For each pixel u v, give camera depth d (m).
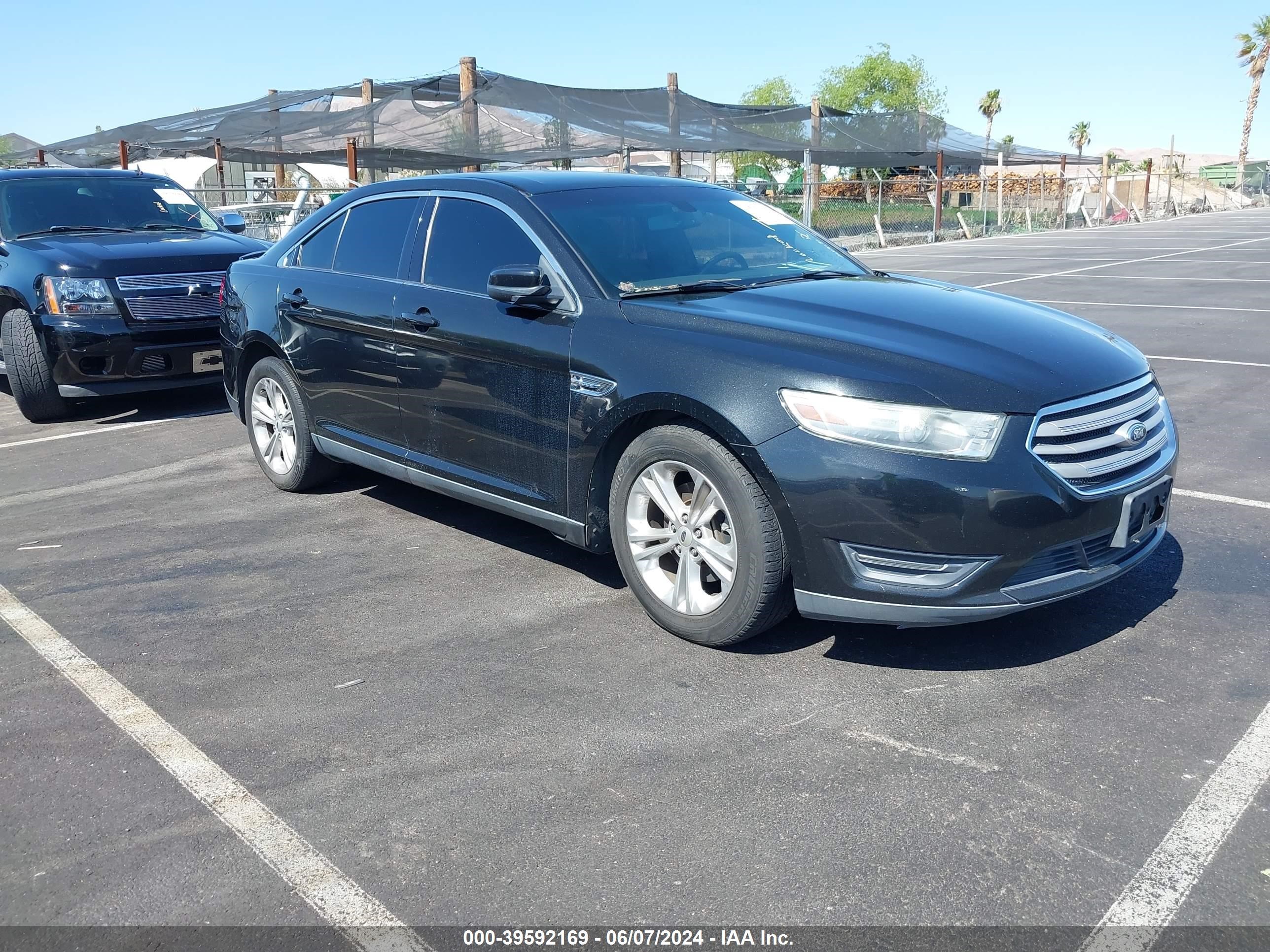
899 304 3.82
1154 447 3.51
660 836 2.58
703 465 3.43
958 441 3.09
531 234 4.16
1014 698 3.23
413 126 18.38
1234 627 3.69
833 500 3.16
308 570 4.48
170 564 4.59
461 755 2.97
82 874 2.48
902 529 3.10
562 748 3.00
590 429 3.76
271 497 5.60
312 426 5.32
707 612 3.56
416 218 4.70
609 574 4.37
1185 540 4.57
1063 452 3.17
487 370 4.15
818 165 28.77
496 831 2.62
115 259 7.39
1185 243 25.75
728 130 21.59
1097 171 46.28
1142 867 2.43
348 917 2.32
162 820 2.69
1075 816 2.62
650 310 3.74
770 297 3.85
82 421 7.80
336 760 2.96
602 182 4.62
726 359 3.40
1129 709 3.15
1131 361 3.61
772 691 3.31
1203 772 2.80
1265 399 7.31
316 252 5.25
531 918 2.30
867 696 3.26
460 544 4.78
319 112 19.50
